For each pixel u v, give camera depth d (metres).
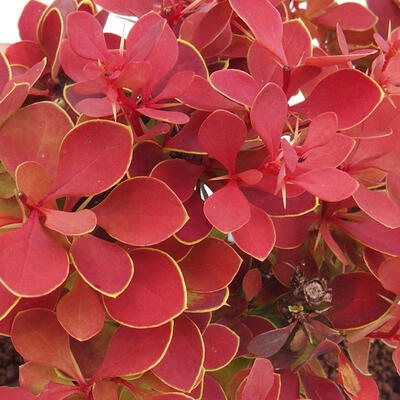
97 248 0.17
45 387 0.19
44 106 0.19
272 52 0.18
